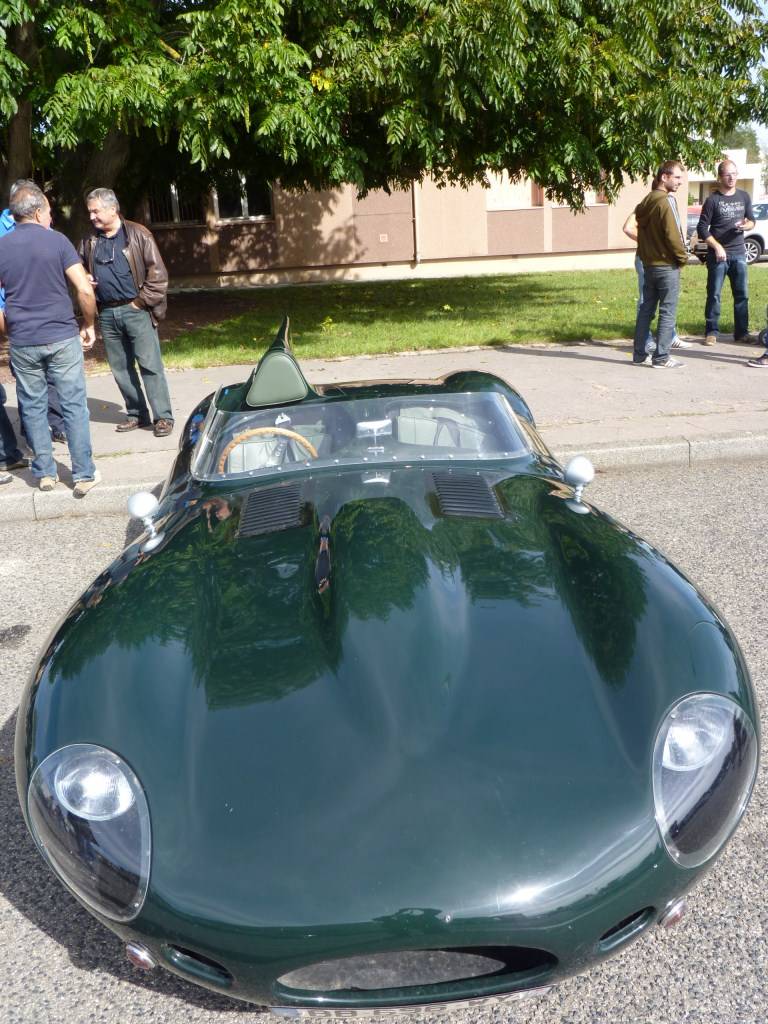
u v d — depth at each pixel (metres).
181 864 1.81
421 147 10.45
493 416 3.59
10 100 8.41
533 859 1.76
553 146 12.02
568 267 23.44
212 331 12.55
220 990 1.87
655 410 7.11
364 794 1.84
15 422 8.00
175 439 7.03
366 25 10.27
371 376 8.75
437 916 1.71
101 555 5.22
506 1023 2.06
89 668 2.24
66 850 1.92
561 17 10.20
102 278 6.73
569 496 3.17
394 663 2.12
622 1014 2.06
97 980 2.26
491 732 1.95
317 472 3.36
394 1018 2.09
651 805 1.87
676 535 4.98
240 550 2.77
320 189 16.39
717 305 9.53
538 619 2.28
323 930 1.71
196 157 8.95
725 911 2.35
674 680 2.07
